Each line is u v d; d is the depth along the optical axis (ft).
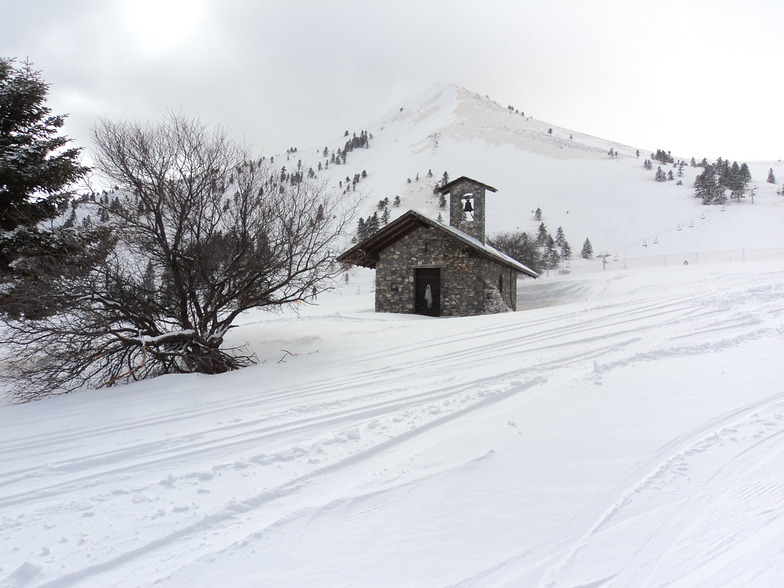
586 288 92.73
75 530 8.86
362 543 7.89
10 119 33.27
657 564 6.86
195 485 10.61
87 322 23.07
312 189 29.27
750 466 9.67
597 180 390.83
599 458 10.61
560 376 17.78
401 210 354.54
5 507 10.02
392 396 17.04
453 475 10.21
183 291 25.95
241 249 26.25
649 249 233.76
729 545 7.13
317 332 37.17
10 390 22.70
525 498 9.07
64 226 26.09
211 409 17.11
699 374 16.49
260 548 7.89
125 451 13.19
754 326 23.84
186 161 26.08
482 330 30.53
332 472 10.89
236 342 35.29
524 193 387.96
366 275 196.75
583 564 7.00
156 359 25.00
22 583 7.17
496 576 6.86
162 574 7.30
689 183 342.85
